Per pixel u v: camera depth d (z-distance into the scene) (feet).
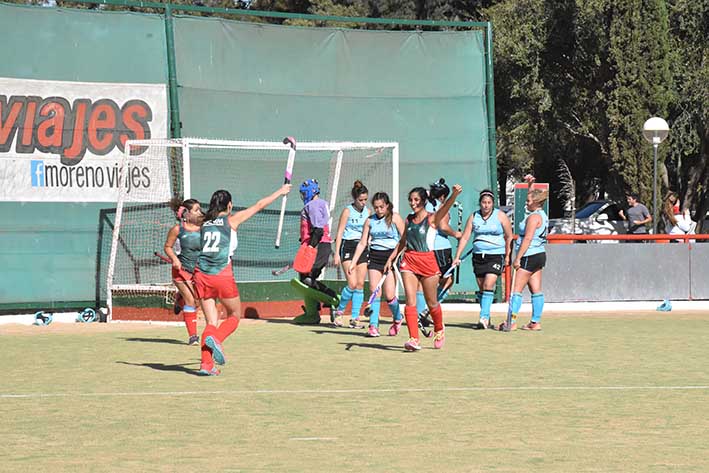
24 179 152.46
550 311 164.25
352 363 100.01
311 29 172.65
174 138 160.56
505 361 101.81
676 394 81.97
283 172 169.68
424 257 107.24
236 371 94.48
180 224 115.14
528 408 75.41
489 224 132.16
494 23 310.24
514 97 318.86
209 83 165.89
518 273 131.64
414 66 177.68
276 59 170.71
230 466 56.80
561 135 324.80
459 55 179.73
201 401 78.23
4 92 152.05
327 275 167.22
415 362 100.83
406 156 176.76
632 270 174.70
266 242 167.22
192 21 164.76
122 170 150.20
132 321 144.87
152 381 88.38
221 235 89.04
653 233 207.92
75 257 154.81
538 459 58.59
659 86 276.41
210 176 164.96
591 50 290.35
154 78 161.07
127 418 71.36
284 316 151.94
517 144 348.59
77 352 109.50
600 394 81.82
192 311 115.96
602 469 56.13
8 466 57.00
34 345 116.26
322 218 139.85
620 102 277.64
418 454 59.93
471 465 57.00
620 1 277.44
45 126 154.10
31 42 154.30
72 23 156.66
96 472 55.47
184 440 64.03
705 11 285.64
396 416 72.13
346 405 76.48
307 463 57.52
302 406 76.02
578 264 172.65
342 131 174.19
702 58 287.48
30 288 152.05
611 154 282.36
